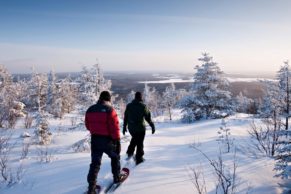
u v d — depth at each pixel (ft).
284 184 15.61
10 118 51.26
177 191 13.73
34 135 37.24
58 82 136.67
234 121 57.00
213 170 17.43
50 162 19.88
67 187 14.32
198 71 89.20
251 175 16.69
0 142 25.55
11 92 87.15
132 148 19.36
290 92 53.16
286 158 16.57
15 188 14.48
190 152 23.71
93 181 13.17
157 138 36.86
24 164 19.42
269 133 28.32
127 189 13.96
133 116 18.92
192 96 88.17
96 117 13.94
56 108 114.42
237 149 24.59
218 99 86.07
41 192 13.85
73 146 28.32
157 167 17.88
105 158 20.34
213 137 36.32
